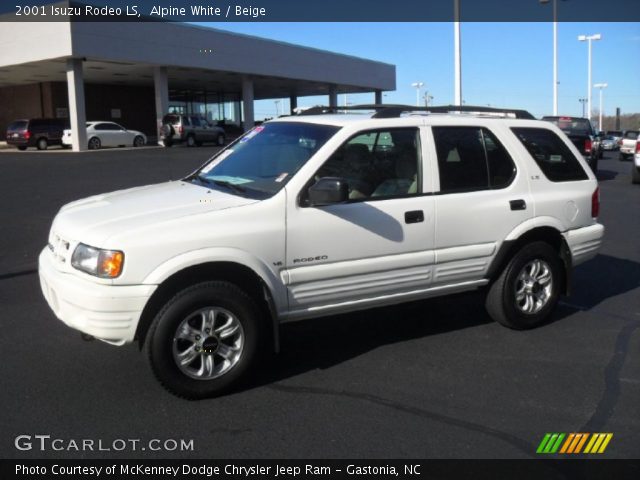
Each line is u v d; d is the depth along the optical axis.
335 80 45.69
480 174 5.42
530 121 5.86
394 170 5.05
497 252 5.47
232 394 4.41
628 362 5.05
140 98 44.03
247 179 4.93
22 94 41.44
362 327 5.83
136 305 4.02
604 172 23.22
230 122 51.28
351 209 4.72
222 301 4.26
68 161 22.77
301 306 4.66
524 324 5.74
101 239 4.04
